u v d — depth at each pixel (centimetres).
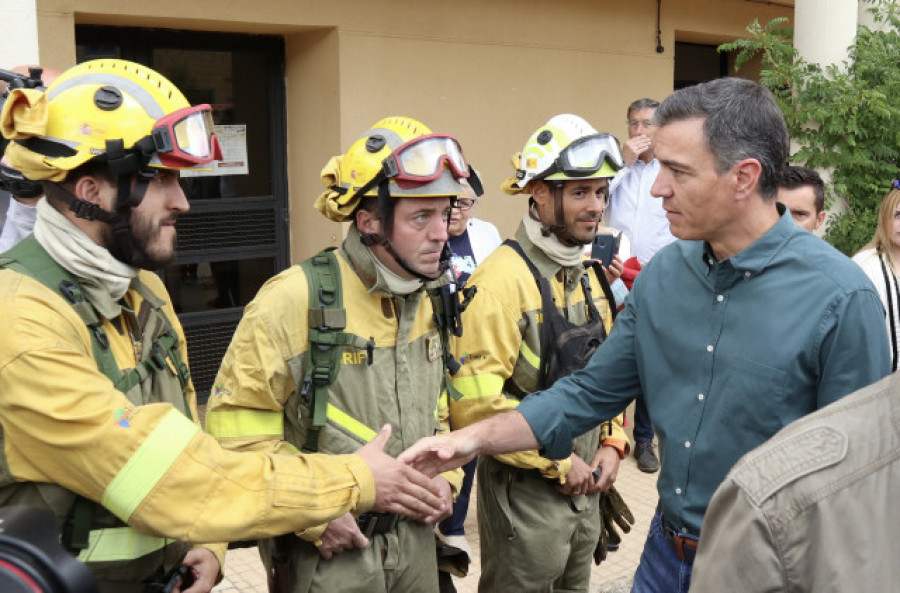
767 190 197
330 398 231
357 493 195
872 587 109
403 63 627
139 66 187
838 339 189
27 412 164
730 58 927
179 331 216
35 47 327
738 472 122
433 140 231
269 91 641
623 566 428
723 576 121
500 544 293
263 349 227
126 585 186
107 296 182
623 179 562
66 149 173
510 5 678
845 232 562
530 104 702
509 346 279
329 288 231
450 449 222
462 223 463
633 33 764
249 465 181
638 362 226
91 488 169
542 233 288
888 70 564
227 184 630
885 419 115
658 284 220
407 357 244
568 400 236
